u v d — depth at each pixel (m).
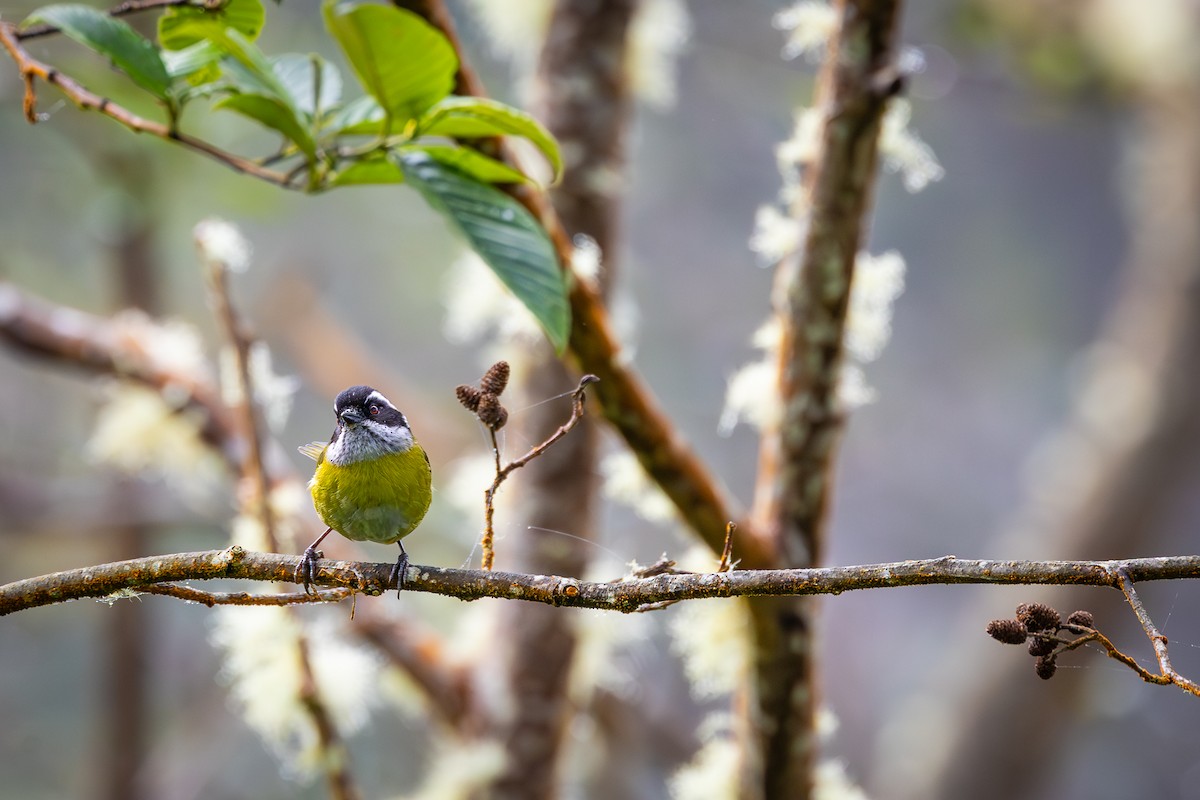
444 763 7.32
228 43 4.11
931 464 25.23
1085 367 16.84
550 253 4.29
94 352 7.73
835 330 5.29
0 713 15.60
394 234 18.52
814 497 5.38
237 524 6.90
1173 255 13.85
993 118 23.06
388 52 3.98
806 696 5.46
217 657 15.06
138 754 12.59
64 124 11.05
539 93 7.31
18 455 15.99
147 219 11.27
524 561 7.27
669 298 21.66
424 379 19.77
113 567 3.83
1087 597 13.99
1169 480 13.75
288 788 15.23
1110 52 13.72
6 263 14.79
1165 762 21.42
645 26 8.01
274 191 11.59
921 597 25.31
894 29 5.09
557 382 7.26
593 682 7.55
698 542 5.94
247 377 6.27
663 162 20.56
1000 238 24.11
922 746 14.81
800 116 5.97
